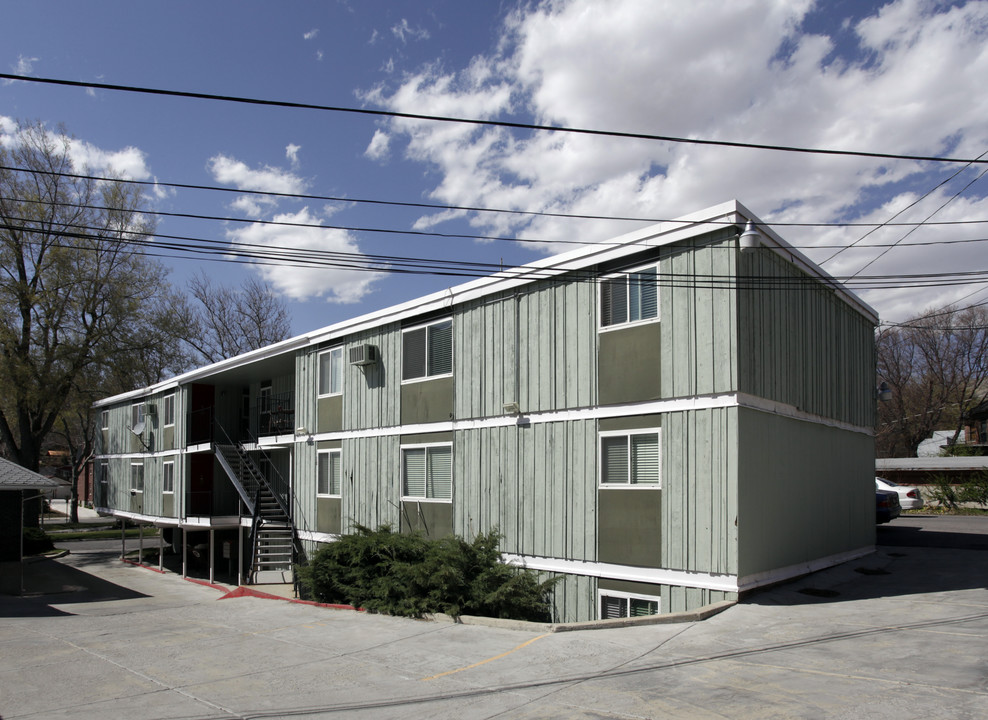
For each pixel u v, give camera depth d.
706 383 11.02
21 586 21.31
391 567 13.35
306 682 8.25
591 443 12.62
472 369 15.16
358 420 18.42
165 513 27.56
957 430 47.75
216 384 27.11
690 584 10.91
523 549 13.65
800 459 12.71
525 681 7.68
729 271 10.95
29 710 7.58
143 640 11.63
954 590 10.88
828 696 6.47
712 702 6.53
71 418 46.91
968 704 6.07
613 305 12.56
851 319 16.09
